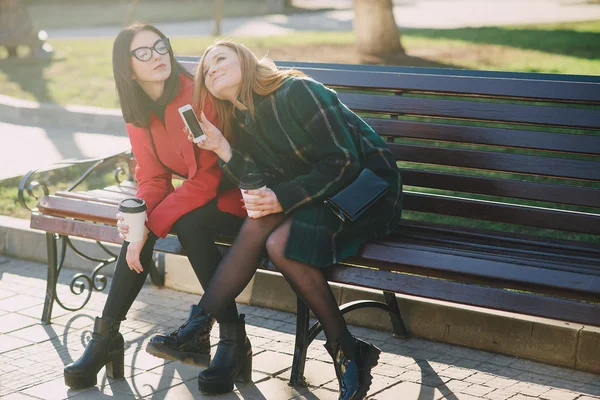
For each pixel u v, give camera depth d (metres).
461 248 3.48
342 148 3.32
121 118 9.91
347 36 17.36
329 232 3.29
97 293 4.81
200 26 21.69
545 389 3.61
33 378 3.69
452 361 3.91
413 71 4.29
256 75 3.45
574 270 3.03
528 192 3.79
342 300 4.42
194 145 3.57
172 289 4.90
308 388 3.61
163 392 3.55
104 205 4.01
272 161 3.51
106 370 3.71
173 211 3.52
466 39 16.02
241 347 3.54
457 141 3.92
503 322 3.99
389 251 3.31
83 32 21.00
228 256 3.36
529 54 13.73
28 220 5.70
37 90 12.26
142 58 3.51
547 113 3.74
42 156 8.45
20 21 15.23
